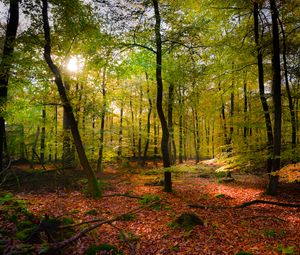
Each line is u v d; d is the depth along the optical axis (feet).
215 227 28.55
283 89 58.29
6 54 39.09
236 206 36.86
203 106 65.67
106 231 27.22
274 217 31.24
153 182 56.75
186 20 45.32
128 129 92.32
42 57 44.65
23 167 64.95
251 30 49.42
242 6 45.09
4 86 38.88
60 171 55.16
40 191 43.01
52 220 22.93
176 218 29.43
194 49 47.11
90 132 62.39
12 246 18.10
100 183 51.26
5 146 59.36
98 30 43.96
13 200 28.81
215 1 44.93
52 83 46.34
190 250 23.18
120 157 91.71
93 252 21.30
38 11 40.91
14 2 39.27
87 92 53.01
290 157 42.73
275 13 41.65
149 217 31.91
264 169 70.90
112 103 73.97
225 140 70.69
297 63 50.06
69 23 42.60
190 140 130.31
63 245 18.86
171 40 44.47
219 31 51.24
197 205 37.58
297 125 50.65
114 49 44.88
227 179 60.03
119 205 37.11
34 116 58.29
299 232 26.76
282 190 46.57
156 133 99.40
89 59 48.39
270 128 47.65
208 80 51.01
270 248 23.22
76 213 32.55
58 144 58.29
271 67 51.78
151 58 58.39
